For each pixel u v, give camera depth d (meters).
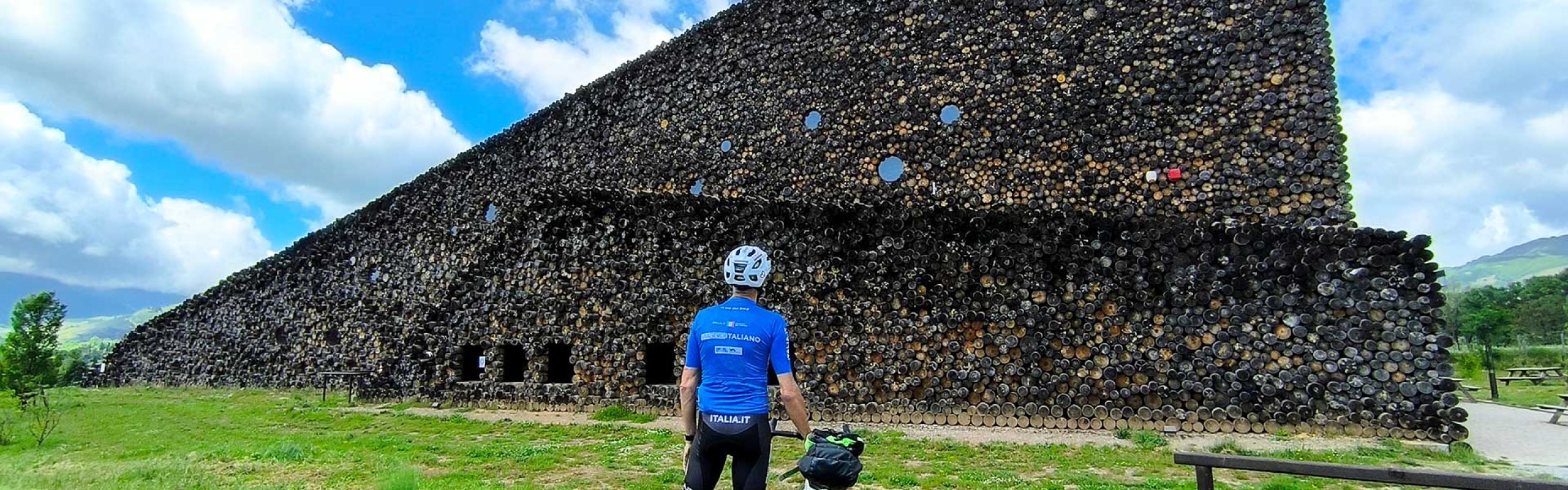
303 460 9.41
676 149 17.27
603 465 8.88
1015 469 8.48
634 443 10.57
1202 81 12.30
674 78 17.67
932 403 12.27
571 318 15.62
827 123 15.30
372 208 24.41
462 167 22.28
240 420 15.02
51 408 15.76
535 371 15.86
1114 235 11.70
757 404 3.87
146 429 13.70
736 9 17.00
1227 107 12.04
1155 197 12.25
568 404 15.23
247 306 26.88
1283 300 10.64
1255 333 10.72
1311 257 10.59
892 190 14.35
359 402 18.05
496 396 16.16
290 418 15.16
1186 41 12.48
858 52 15.27
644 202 15.35
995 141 13.60
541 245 16.39
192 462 9.32
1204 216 11.89
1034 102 13.42
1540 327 50.16
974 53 14.12
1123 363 11.34
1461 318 46.34
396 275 23.17
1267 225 10.84
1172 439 10.39
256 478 8.20
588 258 15.73
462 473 8.52
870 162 14.70
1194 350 11.02
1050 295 11.91
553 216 16.45
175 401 20.66
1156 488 7.28
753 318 4.00
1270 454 9.03
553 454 9.67
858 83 15.14
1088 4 13.30
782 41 16.22
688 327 14.41
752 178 15.97
